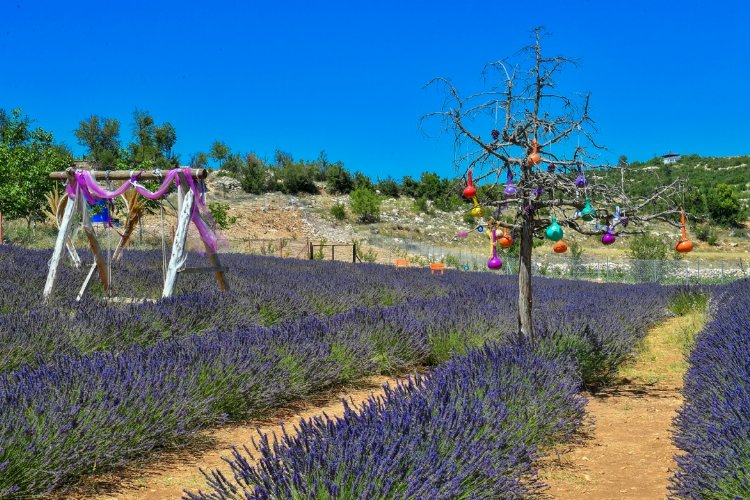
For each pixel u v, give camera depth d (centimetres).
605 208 603
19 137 2489
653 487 384
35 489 345
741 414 376
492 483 325
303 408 577
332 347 668
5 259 1213
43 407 372
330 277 1526
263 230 4066
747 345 568
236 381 521
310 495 258
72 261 1152
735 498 285
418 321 797
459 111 591
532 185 600
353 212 4884
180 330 733
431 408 375
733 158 10238
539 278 2075
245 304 900
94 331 645
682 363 845
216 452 445
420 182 5866
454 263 3297
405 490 274
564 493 374
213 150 5700
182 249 914
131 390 426
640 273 3027
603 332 760
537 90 601
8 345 555
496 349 572
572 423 489
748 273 3191
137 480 386
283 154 5962
